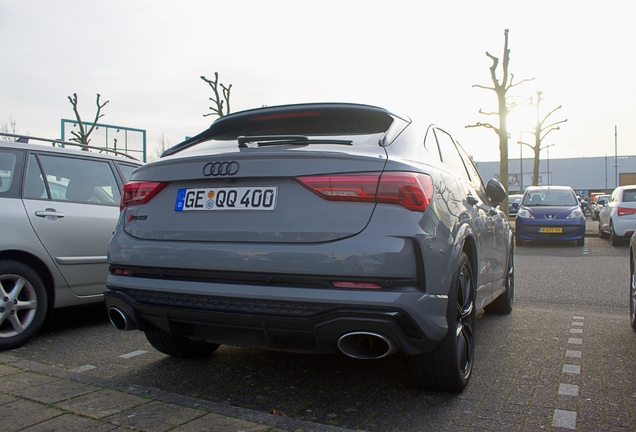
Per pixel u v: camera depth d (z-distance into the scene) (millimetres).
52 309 4660
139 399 2873
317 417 2844
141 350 4176
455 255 2941
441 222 2832
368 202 2609
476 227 3688
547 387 3299
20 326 4266
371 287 2539
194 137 3627
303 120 3328
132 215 3199
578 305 6281
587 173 82062
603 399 3078
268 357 3943
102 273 5012
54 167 4895
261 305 2693
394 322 2516
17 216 4410
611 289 7312
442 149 3676
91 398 2891
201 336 2994
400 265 2535
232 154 2873
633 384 3340
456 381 3045
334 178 2648
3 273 4191
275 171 2750
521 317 5516
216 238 2834
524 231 14422
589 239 16641
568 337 4598
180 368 3691
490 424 2734
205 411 2715
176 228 2977
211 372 3598
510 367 3729
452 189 3244
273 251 2666
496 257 4754
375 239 2545
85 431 2492
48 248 4578
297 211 2688
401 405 3004
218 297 2775
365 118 3191
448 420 2791
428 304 2631
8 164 4547
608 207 15156
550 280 8266
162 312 2938
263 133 3381
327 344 2660
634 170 80688
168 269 2941
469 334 3367
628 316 5555
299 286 2633
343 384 3354
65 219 4742
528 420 2779
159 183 3104
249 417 2646
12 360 3598
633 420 2770
